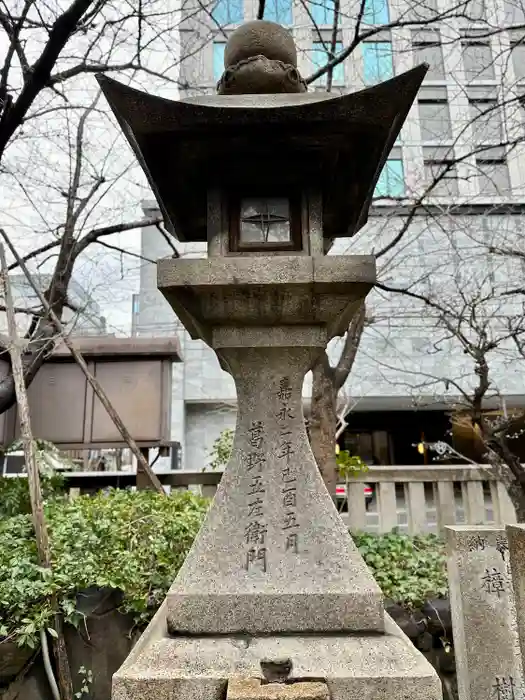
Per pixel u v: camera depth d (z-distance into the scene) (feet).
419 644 15.60
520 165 31.37
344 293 8.70
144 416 22.86
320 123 8.12
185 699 7.11
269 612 8.29
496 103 24.25
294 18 28.25
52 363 23.24
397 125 8.34
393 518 21.80
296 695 6.61
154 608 14.05
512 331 23.68
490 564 12.34
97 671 13.65
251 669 7.39
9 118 16.16
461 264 29.37
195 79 24.47
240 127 8.18
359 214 10.94
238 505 8.99
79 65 18.52
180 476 22.22
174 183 9.68
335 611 8.30
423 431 59.11
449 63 31.04
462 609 12.22
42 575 12.80
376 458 59.67
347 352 21.11
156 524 15.15
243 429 9.31
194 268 8.49
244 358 9.37
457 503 28.63
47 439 22.59
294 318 8.98
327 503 9.05
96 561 13.85
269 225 9.30
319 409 19.99
